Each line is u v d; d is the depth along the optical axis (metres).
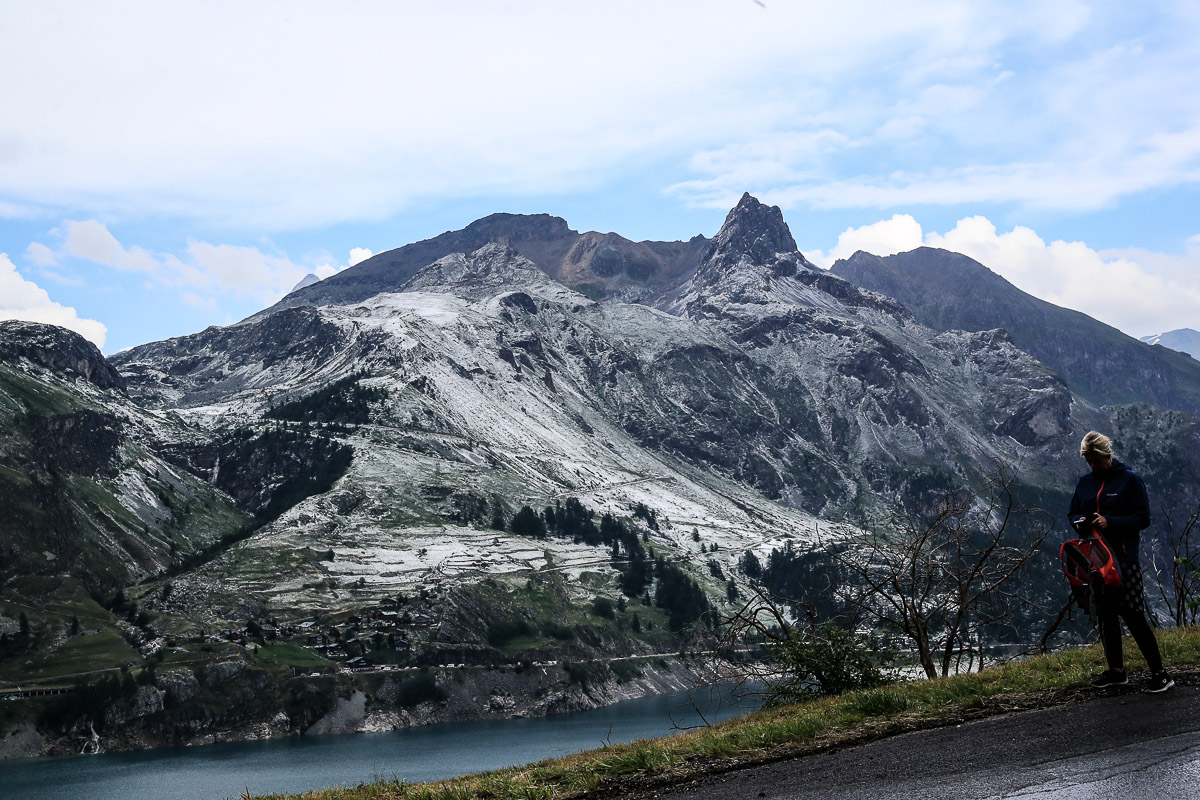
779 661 25.14
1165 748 12.12
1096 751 12.43
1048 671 17.86
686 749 16.78
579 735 176.25
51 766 177.00
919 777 12.48
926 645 25.41
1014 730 14.18
